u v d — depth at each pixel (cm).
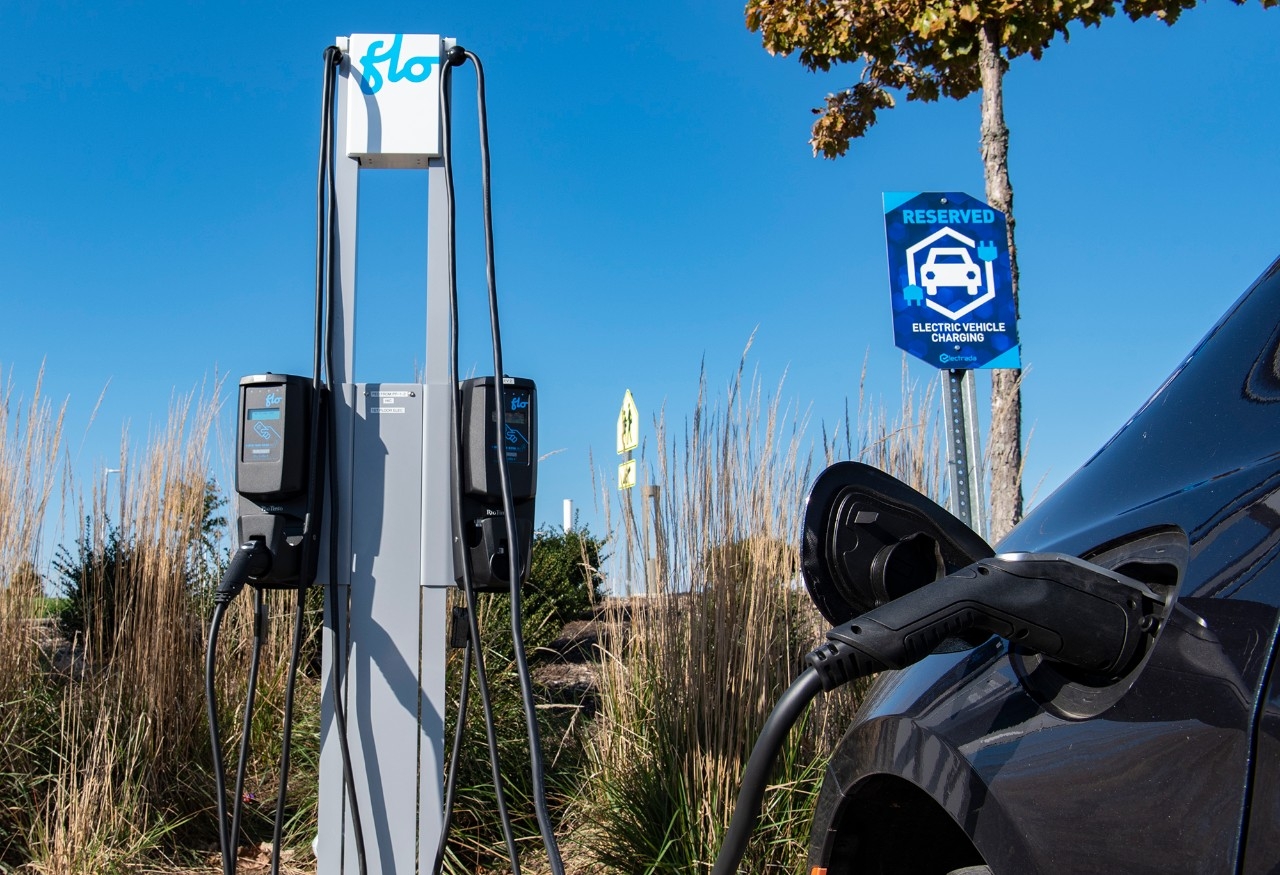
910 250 426
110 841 389
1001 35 516
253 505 219
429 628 231
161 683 448
